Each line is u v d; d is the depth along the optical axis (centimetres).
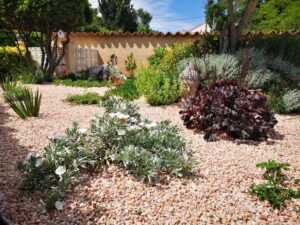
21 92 587
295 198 291
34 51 1288
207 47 893
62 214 246
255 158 386
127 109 403
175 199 276
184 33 1318
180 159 321
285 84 731
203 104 482
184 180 310
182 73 710
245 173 338
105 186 286
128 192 281
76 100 657
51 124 464
